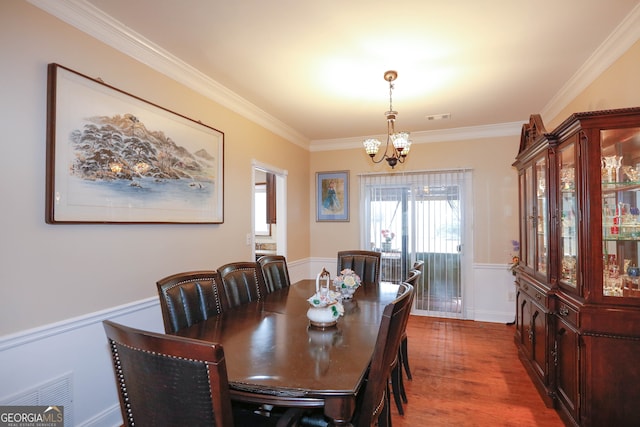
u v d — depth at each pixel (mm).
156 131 2459
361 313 2170
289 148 4621
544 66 2664
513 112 3816
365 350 1542
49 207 1772
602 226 1927
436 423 2176
